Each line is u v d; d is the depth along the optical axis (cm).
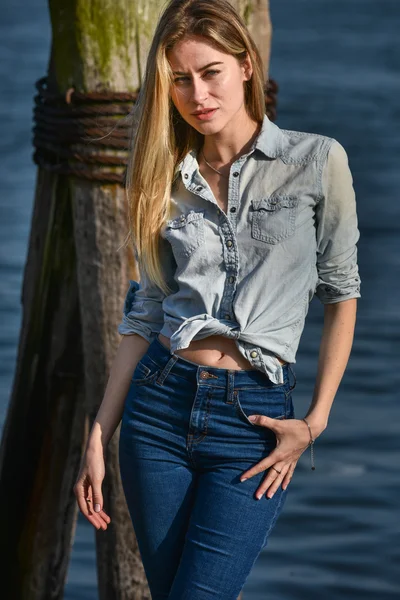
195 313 632
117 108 786
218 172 639
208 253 625
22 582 912
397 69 6084
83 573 1321
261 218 618
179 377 627
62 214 856
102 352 815
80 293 821
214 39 614
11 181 3422
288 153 623
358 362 2023
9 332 2139
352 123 4450
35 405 891
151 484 637
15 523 906
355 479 1591
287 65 6219
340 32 7844
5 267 2536
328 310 653
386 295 2395
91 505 668
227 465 623
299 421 621
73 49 789
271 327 616
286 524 1476
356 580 1334
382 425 1761
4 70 6012
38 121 830
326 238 634
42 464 897
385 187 3325
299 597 1295
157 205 643
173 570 647
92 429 672
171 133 651
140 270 672
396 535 1442
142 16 781
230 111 624
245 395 616
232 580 618
